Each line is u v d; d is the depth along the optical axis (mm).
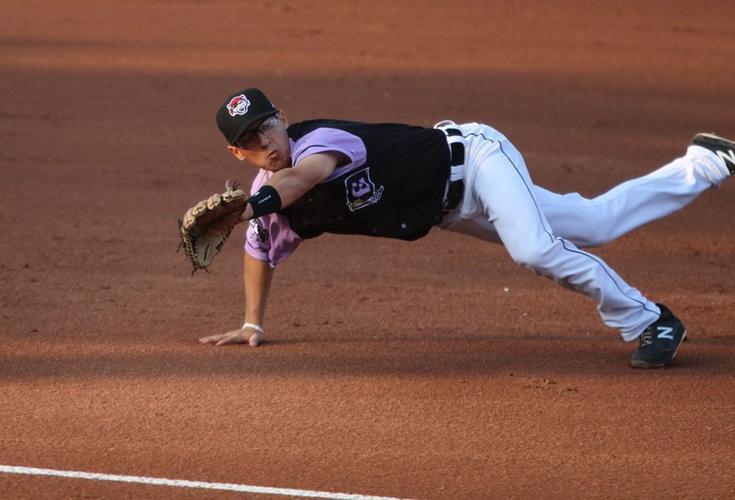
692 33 82375
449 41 74938
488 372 21859
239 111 19391
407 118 50406
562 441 18797
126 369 21594
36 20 76875
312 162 19344
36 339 23219
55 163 40625
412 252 31469
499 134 21328
